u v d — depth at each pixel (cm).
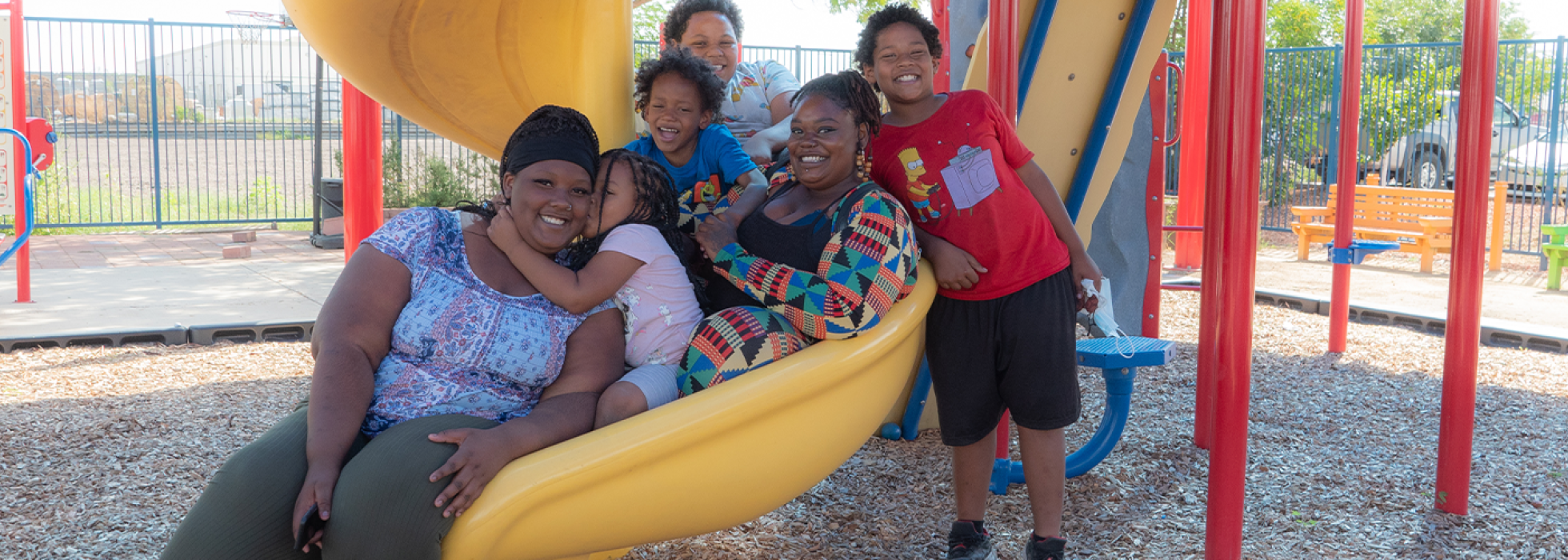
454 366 201
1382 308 713
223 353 586
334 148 1468
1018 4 310
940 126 264
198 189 1334
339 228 1109
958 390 279
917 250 233
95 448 400
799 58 1342
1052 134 374
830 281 217
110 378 519
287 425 194
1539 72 1052
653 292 219
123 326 632
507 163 214
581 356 212
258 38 1329
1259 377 547
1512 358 586
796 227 234
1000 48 305
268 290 787
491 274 210
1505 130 1217
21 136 671
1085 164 382
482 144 389
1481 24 315
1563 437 427
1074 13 355
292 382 517
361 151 468
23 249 708
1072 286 278
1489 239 949
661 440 191
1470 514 338
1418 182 1262
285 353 589
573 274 209
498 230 208
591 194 214
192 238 1183
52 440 409
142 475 370
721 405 198
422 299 202
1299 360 588
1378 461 397
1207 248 314
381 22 297
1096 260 528
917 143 265
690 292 228
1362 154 1233
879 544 315
